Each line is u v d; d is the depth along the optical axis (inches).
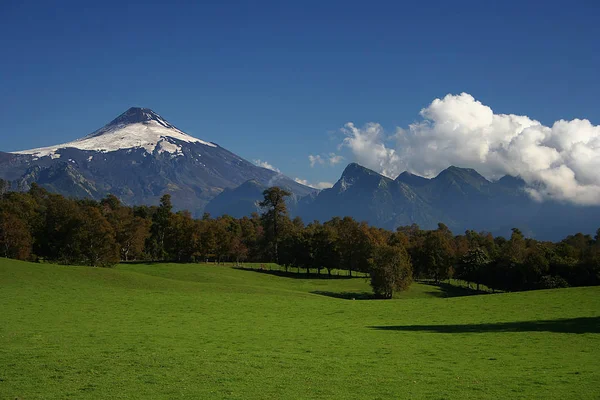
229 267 5300.2
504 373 1028.5
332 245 5157.5
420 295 4311.0
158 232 5974.4
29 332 1450.5
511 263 4640.8
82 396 834.8
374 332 1676.9
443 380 964.0
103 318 1820.9
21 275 2787.9
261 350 1283.2
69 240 4229.8
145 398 825.5
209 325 1750.7
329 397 839.7
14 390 866.8
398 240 5280.5
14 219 4114.2
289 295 3208.7
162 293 2721.5
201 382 928.9
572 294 2810.0
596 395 840.3
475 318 2103.8
